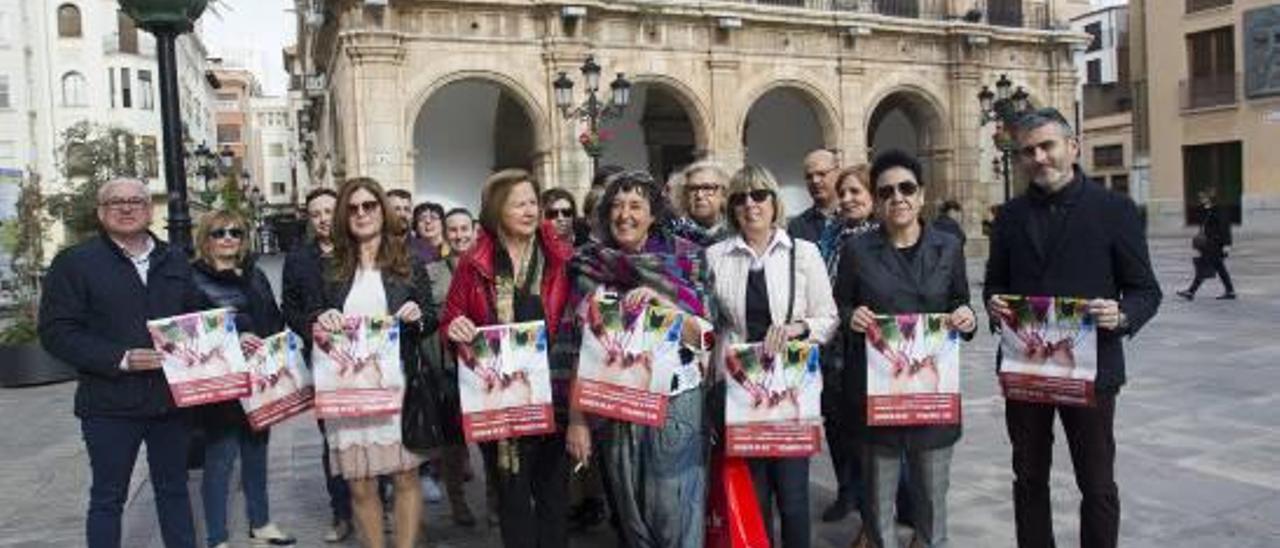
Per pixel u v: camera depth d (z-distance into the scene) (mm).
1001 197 30656
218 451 5922
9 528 6719
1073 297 4254
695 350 4336
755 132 30578
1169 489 6312
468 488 7363
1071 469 6852
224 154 38938
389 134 21969
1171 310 15594
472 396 4480
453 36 22766
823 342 4609
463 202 26703
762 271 4719
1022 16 31094
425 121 26188
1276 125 33656
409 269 5176
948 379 4512
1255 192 34531
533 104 23672
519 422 4492
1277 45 33312
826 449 7719
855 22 27594
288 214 54062
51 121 51719
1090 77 60438
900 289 4586
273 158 92188
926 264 4637
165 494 5176
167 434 5133
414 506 5168
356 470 4977
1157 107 37969
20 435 10227
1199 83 36125
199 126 68125
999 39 30266
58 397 12742
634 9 24516
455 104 26438
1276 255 25125
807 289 4730
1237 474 6555
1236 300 16500
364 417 4941
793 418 4402
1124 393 9328
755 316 4691
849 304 4742
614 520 5098
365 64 21734
